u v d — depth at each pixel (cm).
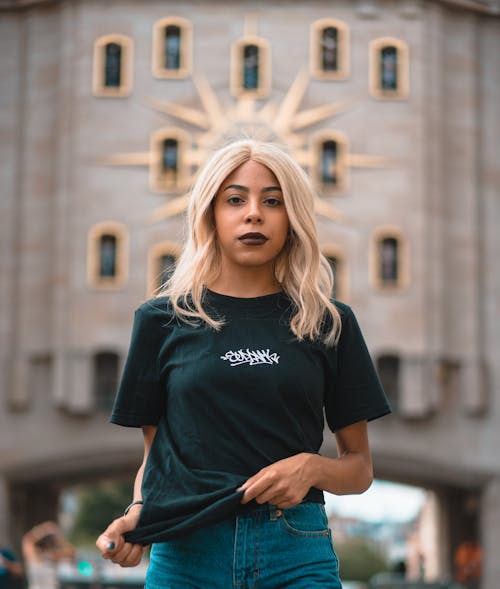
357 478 388
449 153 3691
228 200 390
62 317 3575
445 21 3722
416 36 3675
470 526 3950
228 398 370
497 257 3662
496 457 3581
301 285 383
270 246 385
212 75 3672
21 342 3609
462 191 3672
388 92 3659
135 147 3644
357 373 396
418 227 3600
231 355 374
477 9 3719
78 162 3634
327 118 3653
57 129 3678
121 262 3594
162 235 3600
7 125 3706
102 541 364
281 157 391
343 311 396
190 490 366
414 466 3575
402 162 3634
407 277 3578
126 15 3691
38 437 3575
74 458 3569
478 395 3578
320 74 3666
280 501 363
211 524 359
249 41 3681
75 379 3550
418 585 2494
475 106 3709
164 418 387
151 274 3591
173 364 380
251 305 385
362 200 3616
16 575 1548
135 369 389
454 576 3834
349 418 396
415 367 3547
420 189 3616
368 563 6625
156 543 375
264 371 371
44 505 4056
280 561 365
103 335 3562
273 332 379
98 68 3662
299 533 368
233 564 363
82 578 1909
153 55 3675
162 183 3619
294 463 365
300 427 374
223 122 3644
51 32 3725
